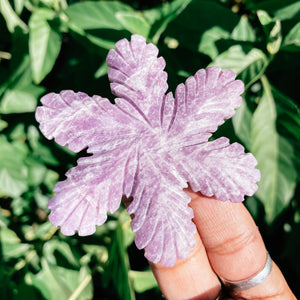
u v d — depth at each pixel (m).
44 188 0.18
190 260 0.14
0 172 0.17
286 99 0.15
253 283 0.14
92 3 0.15
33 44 0.15
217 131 0.15
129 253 0.19
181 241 0.12
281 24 0.16
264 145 0.15
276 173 0.15
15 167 0.17
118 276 0.15
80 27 0.15
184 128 0.13
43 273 0.17
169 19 0.14
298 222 0.17
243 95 0.16
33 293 0.16
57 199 0.12
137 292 0.18
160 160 0.12
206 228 0.14
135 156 0.12
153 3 0.20
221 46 0.16
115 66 0.13
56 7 0.16
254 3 0.17
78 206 0.12
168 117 0.13
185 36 0.16
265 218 0.17
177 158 0.13
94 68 0.17
